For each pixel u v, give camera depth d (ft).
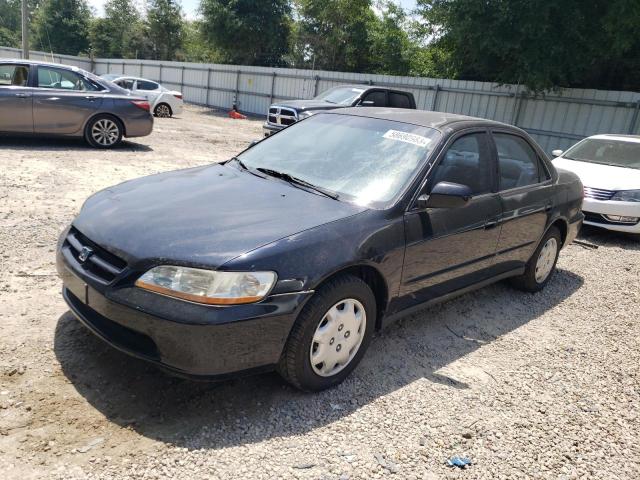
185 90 111.04
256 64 117.08
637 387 12.34
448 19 53.93
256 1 108.37
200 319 8.63
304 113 40.68
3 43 224.53
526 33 49.34
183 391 10.08
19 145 33.63
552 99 54.75
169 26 157.58
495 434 9.98
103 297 9.29
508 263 15.43
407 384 11.27
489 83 59.82
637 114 49.11
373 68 112.27
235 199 11.09
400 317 12.13
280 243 9.46
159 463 8.22
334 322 10.22
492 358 12.95
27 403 9.20
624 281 20.15
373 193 11.68
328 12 108.06
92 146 34.96
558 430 10.35
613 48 48.47
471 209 13.19
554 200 16.71
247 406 9.87
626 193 25.43
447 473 8.80
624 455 9.86
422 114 14.49
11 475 7.65
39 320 11.98
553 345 14.06
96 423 8.96
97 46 177.88
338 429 9.53
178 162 33.76
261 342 9.17
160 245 9.27
